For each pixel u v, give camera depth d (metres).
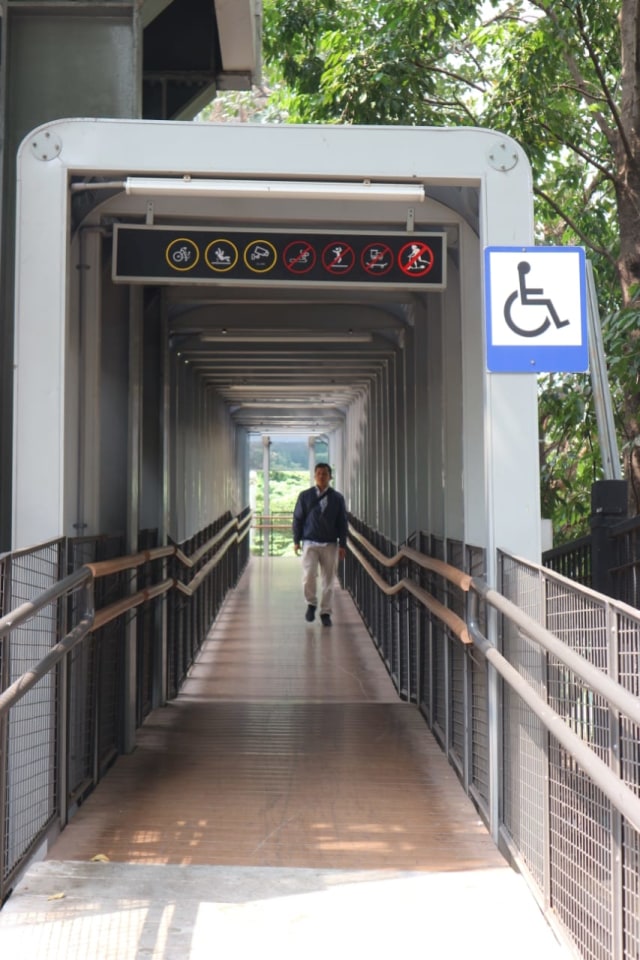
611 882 2.71
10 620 3.13
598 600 2.88
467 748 4.89
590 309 5.79
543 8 10.00
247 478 21.72
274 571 19.97
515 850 3.90
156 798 4.78
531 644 3.74
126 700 5.65
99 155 4.34
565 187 12.22
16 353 4.25
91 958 3.06
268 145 4.41
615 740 2.67
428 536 6.70
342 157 4.43
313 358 9.61
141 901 3.49
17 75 5.27
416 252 4.82
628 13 9.00
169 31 7.75
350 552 15.15
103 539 5.05
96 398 5.06
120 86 5.28
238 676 8.56
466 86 13.00
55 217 4.31
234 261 4.74
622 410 9.52
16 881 3.63
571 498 10.98
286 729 6.34
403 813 4.61
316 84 11.50
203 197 4.79
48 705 4.07
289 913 3.41
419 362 7.23
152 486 7.07
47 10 5.28
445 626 5.59
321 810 4.64
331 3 11.13
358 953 3.13
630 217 9.12
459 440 5.85
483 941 3.23
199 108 8.19
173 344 8.28
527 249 4.33
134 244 4.71
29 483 4.21
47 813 4.10
